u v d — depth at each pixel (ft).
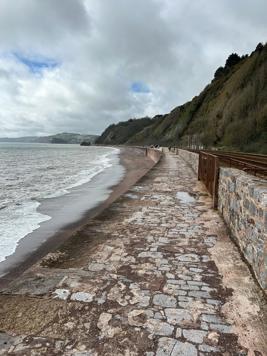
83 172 73.26
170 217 18.15
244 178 12.84
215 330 7.43
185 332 7.36
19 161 115.03
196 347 6.84
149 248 13.01
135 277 10.26
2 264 16.39
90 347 6.86
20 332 7.39
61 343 6.99
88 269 10.89
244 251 11.90
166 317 7.95
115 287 9.55
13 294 9.13
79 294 9.11
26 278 10.16
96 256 12.10
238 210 13.16
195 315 8.05
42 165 96.63
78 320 7.83
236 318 7.93
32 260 16.98
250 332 7.37
